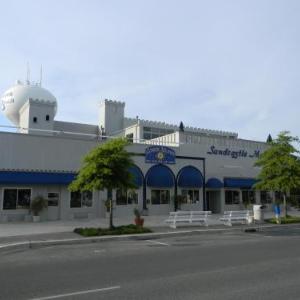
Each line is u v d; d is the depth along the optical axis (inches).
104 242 695.1
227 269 398.0
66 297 289.6
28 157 1122.0
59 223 1025.5
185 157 1429.6
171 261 460.4
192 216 927.0
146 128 1807.3
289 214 1434.5
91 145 1220.5
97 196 1226.6
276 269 395.5
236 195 1572.3
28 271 407.8
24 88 2075.5
